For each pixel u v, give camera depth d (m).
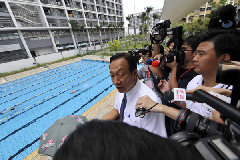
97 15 38.59
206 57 0.75
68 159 0.18
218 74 0.25
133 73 0.96
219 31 0.75
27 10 24.12
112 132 0.21
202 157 0.21
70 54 27.88
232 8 1.26
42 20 25.44
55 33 28.22
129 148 0.17
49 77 15.83
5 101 10.75
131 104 1.06
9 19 20.61
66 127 2.45
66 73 16.95
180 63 1.34
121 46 40.62
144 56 2.32
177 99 0.91
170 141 0.23
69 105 9.70
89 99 10.38
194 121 0.55
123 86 0.94
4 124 7.98
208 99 0.35
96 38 39.59
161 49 1.78
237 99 0.33
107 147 0.18
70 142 0.21
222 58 0.71
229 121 0.36
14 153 6.00
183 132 0.41
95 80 13.95
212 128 0.47
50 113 8.88
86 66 19.78
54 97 10.91
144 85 1.11
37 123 7.96
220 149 0.21
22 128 7.60
